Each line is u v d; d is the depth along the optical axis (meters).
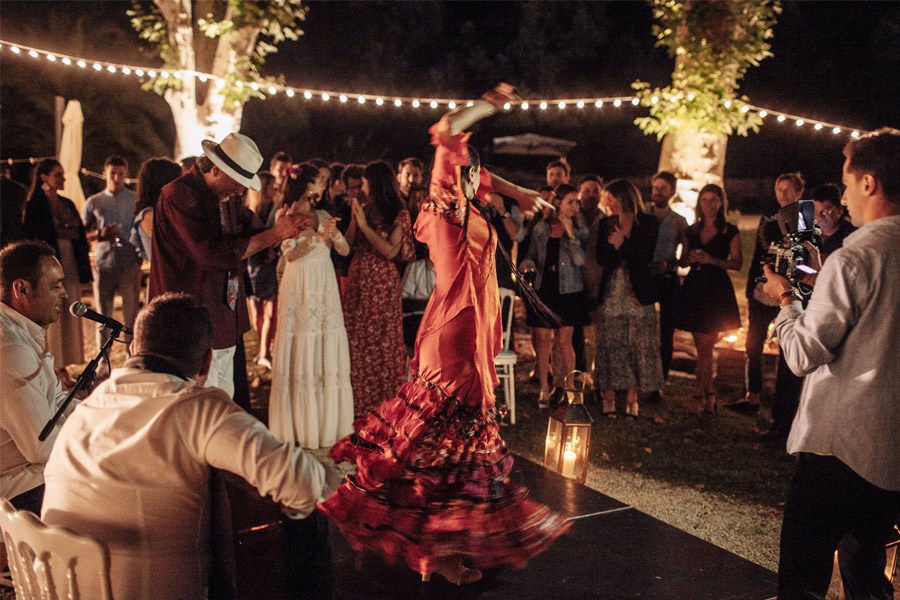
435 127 3.32
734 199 21.75
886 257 2.84
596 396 7.55
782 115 10.16
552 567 3.72
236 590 2.52
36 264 3.37
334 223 5.80
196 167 4.53
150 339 2.51
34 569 2.41
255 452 2.34
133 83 19.70
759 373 7.39
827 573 3.07
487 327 3.48
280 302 5.88
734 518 5.25
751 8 10.20
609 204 7.08
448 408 3.38
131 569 2.38
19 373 3.18
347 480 3.47
